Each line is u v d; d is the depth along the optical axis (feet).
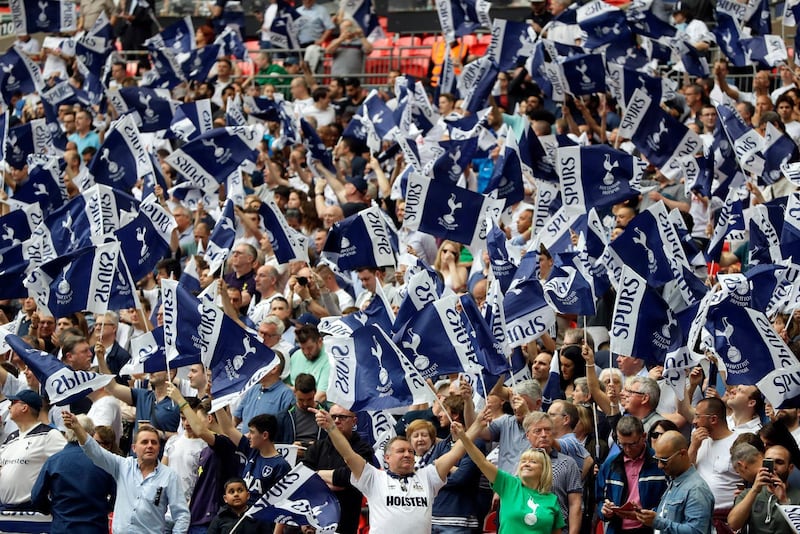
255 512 132.46
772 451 123.13
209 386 155.02
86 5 305.12
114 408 155.74
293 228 197.77
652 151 185.78
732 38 222.07
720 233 164.04
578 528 131.13
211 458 146.61
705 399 133.49
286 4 279.90
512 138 171.94
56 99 249.96
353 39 277.85
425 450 135.54
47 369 148.15
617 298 142.72
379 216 165.68
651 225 148.15
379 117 214.07
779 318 152.76
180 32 262.47
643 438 129.90
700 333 144.05
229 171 196.85
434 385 147.95
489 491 140.36
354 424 140.77
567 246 164.04
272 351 145.79
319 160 211.82
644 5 222.07
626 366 147.84
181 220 210.79
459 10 232.94
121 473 140.97
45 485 140.36
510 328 149.07
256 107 232.53
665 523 122.72
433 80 277.03
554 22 229.66
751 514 123.24
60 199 202.39
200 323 146.92
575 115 225.97
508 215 187.73
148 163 192.75
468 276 183.32
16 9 271.49
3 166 214.90
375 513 129.70
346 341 135.03
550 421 132.05
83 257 161.89
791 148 180.24
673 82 228.84
